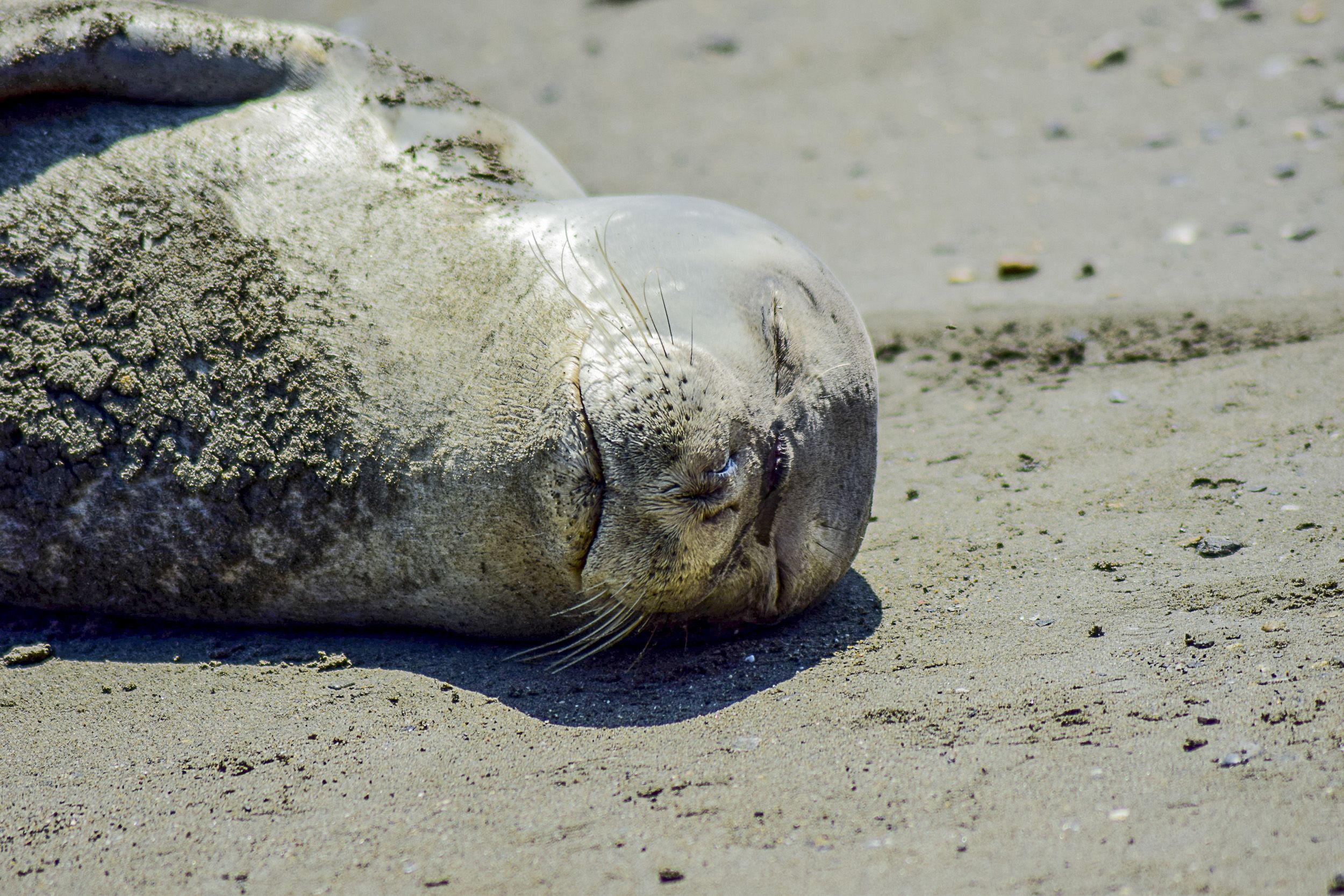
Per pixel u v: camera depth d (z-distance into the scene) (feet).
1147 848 31.94
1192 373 67.15
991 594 49.83
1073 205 91.45
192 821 39.14
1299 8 117.29
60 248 50.80
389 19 145.59
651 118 118.83
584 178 108.27
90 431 49.37
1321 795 33.04
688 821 36.24
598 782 39.24
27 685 48.60
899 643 47.14
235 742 43.83
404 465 46.98
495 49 136.67
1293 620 43.91
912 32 128.57
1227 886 29.96
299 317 49.42
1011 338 74.84
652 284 46.98
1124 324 73.41
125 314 50.03
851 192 100.32
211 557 50.16
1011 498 58.08
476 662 48.85
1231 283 75.66
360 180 53.62
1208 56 111.86
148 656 50.67
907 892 31.40
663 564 43.42
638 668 47.75
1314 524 50.70
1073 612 47.29
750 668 46.98
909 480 61.72
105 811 40.19
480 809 38.24
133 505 49.75
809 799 36.70
